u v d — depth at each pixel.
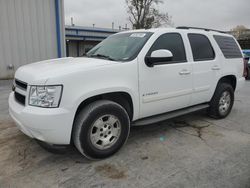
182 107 4.36
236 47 5.45
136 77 3.49
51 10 10.87
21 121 3.00
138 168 3.10
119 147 3.41
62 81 2.83
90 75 3.03
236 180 2.83
